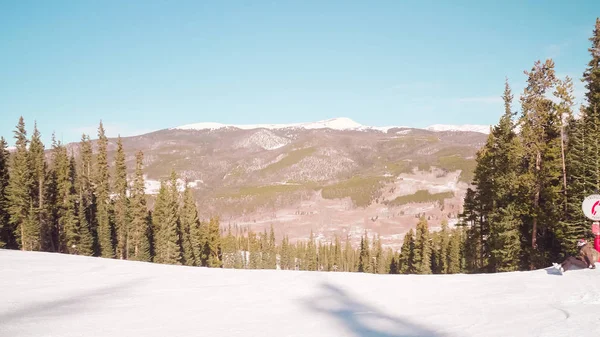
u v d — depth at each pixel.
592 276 11.96
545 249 33.12
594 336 6.18
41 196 53.69
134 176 60.81
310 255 123.56
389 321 8.01
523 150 31.08
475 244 40.66
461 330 7.00
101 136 64.38
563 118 31.30
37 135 54.88
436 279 13.65
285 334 7.22
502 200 33.06
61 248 58.84
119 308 9.70
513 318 7.65
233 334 7.28
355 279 14.12
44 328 7.82
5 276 15.06
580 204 28.02
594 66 33.38
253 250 118.06
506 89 34.31
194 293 11.71
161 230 59.56
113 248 65.44
